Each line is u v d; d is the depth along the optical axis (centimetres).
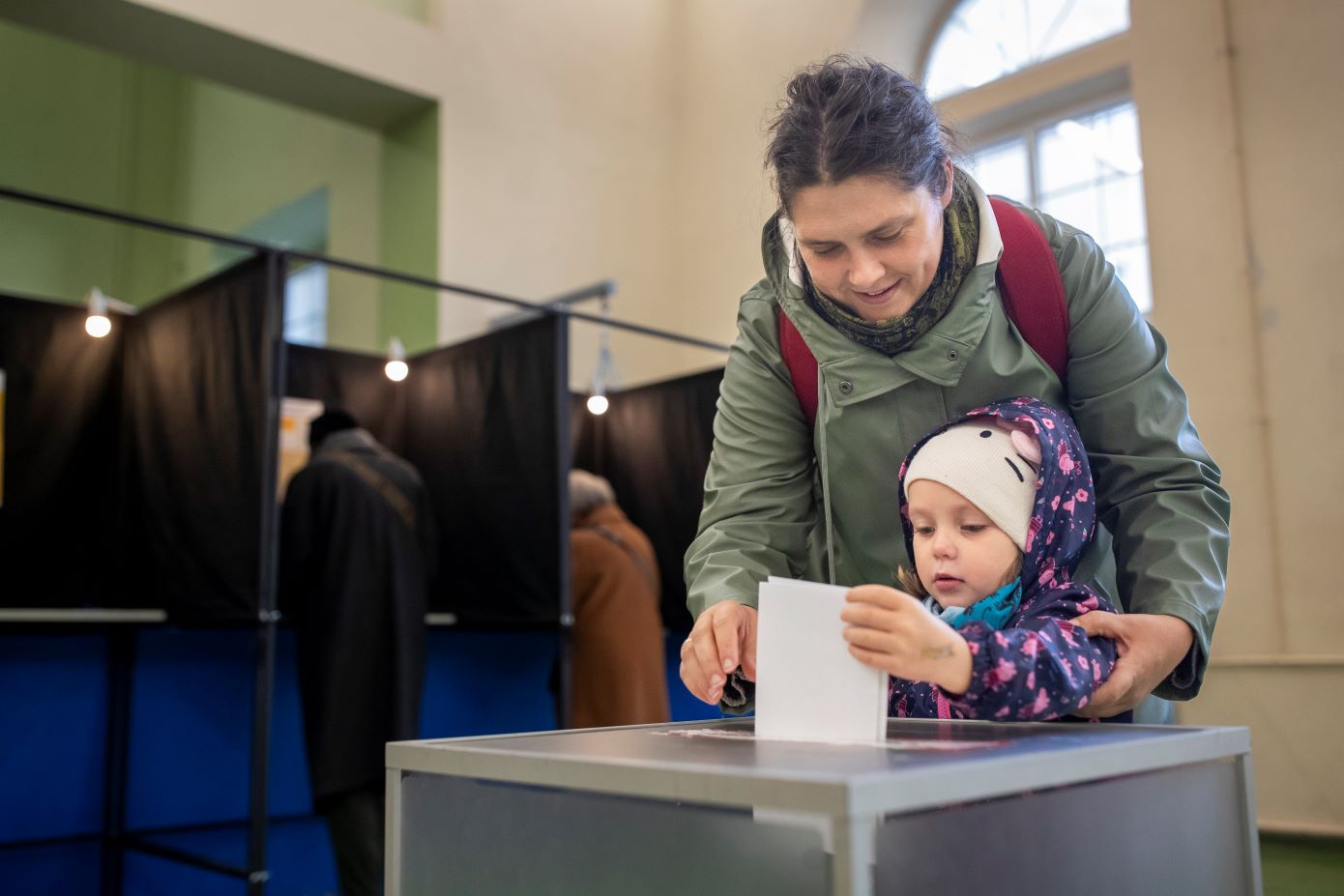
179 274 814
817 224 106
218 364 339
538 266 592
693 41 669
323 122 680
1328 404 420
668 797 71
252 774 306
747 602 122
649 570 399
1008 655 87
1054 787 77
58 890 353
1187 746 86
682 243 659
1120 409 122
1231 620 433
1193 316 454
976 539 109
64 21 479
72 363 380
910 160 103
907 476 114
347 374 440
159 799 366
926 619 85
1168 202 464
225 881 376
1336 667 407
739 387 140
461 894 87
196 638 379
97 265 796
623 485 487
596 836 78
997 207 125
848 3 589
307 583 337
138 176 820
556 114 612
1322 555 417
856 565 135
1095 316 122
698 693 113
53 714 358
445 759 88
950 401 123
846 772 65
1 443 365
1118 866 81
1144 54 478
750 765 70
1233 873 91
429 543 357
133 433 380
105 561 382
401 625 337
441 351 434
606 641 384
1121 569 120
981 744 80
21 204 764
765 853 68
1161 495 118
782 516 135
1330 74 430
